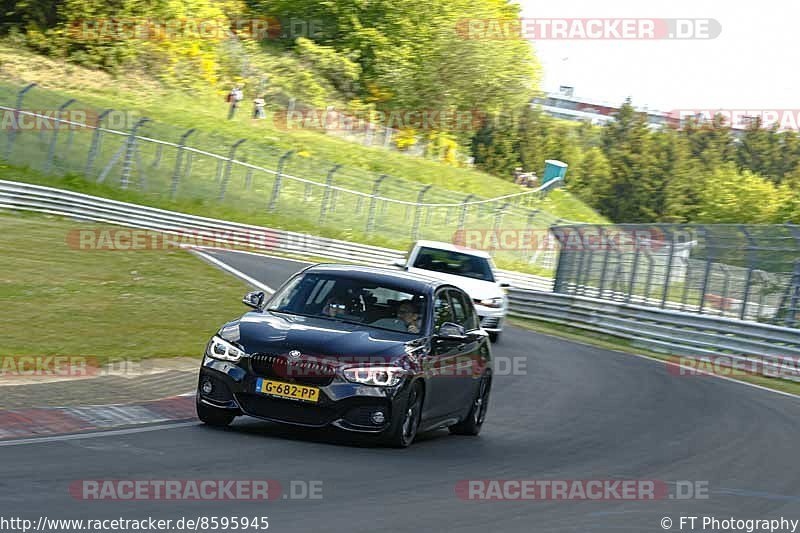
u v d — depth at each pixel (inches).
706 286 3415.4
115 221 5137.8
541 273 7293.3
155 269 3410.4
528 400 1807.3
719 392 2220.7
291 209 6501.0
